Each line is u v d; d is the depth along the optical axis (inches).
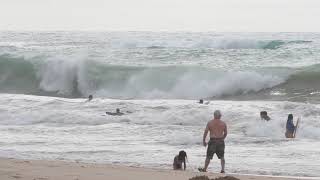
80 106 3996.1
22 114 3715.6
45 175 1658.5
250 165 2274.9
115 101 4173.2
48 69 5728.3
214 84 5162.4
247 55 6707.7
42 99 4350.4
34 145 2714.1
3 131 3181.6
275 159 2402.8
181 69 5378.9
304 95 4854.8
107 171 1835.6
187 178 1734.7
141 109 3836.1
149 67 5472.4
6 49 7037.4
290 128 3048.7
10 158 2197.3
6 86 5782.5
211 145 2162.9
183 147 2733.8
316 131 3093.0
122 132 3129.9
